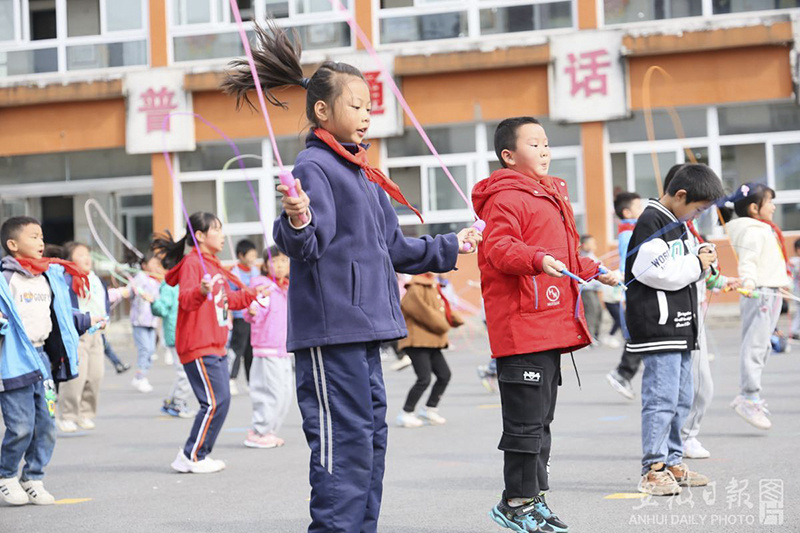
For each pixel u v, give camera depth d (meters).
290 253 3.70
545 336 4.48
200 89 18.73
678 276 5.28
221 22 19.03
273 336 8.02
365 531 3.96
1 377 5.82
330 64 4.07
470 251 4.29
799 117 17.27
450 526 4.91
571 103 17.59
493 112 17.97
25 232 6.25
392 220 4.19
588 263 4.72
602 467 6.22
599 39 17.45
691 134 17.55
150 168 20.05
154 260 12.66
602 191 17.59
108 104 19.33
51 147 19.52
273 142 3.59
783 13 16.94
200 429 6.89
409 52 17.97
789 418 7.74
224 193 19.08
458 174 18.38
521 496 4.49
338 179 3.91
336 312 3.84
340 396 3.85
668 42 17.17
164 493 6.23
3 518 5.66
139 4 19.45
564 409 9.01
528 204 4.59
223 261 19.00
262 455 7.61
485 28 18.22
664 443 5.43
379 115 18.09
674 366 5.39
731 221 7.30
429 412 8.76
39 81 19.28
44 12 19.89
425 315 8.47
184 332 6.89
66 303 6.39
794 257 15.45
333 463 3.82
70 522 5.50
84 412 9.38
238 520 5.35
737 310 17.03
